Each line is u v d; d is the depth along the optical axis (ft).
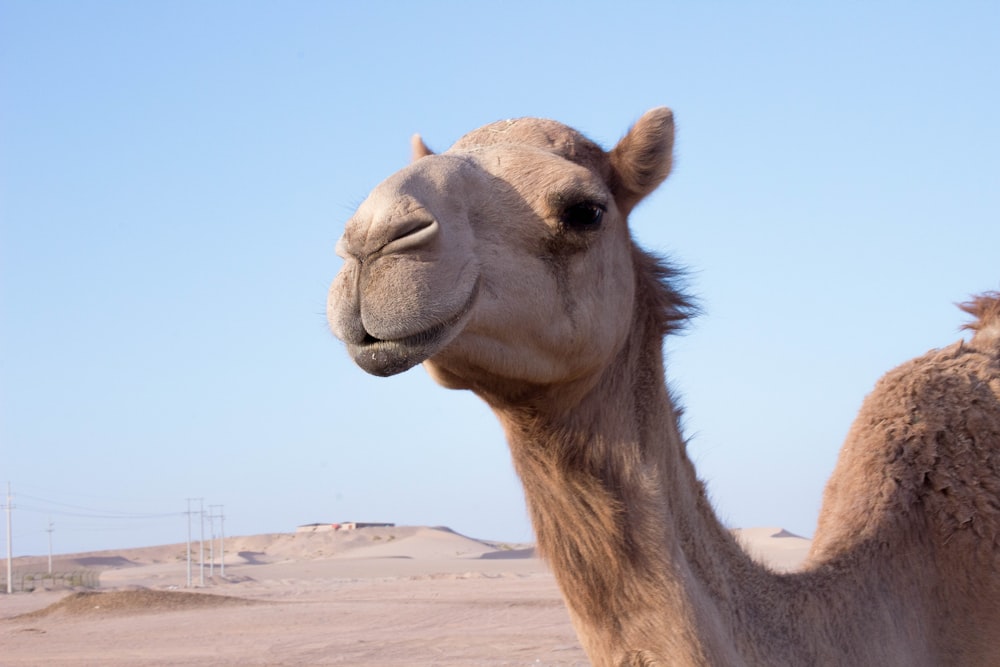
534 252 14.73
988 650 18.26
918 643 17.74
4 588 246.47
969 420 19.74
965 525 18.74
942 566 18.67
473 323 13.82
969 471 19.17
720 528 16.38
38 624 104.47
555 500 15.12
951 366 20.77
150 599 115.96
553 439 15.10
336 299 12.81
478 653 62.64
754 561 16.46
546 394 14.99
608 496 14.80
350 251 12.86
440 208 13.69
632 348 16.14
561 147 16.33
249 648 72.33
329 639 75.87
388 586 163.12
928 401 20.13
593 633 14.76
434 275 12.83
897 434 19.83
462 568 275.80
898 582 18.06
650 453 15.28
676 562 14.49
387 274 12.60
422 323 12.62
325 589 168.45
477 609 97.04
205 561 471.21
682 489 15.70
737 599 15.47
